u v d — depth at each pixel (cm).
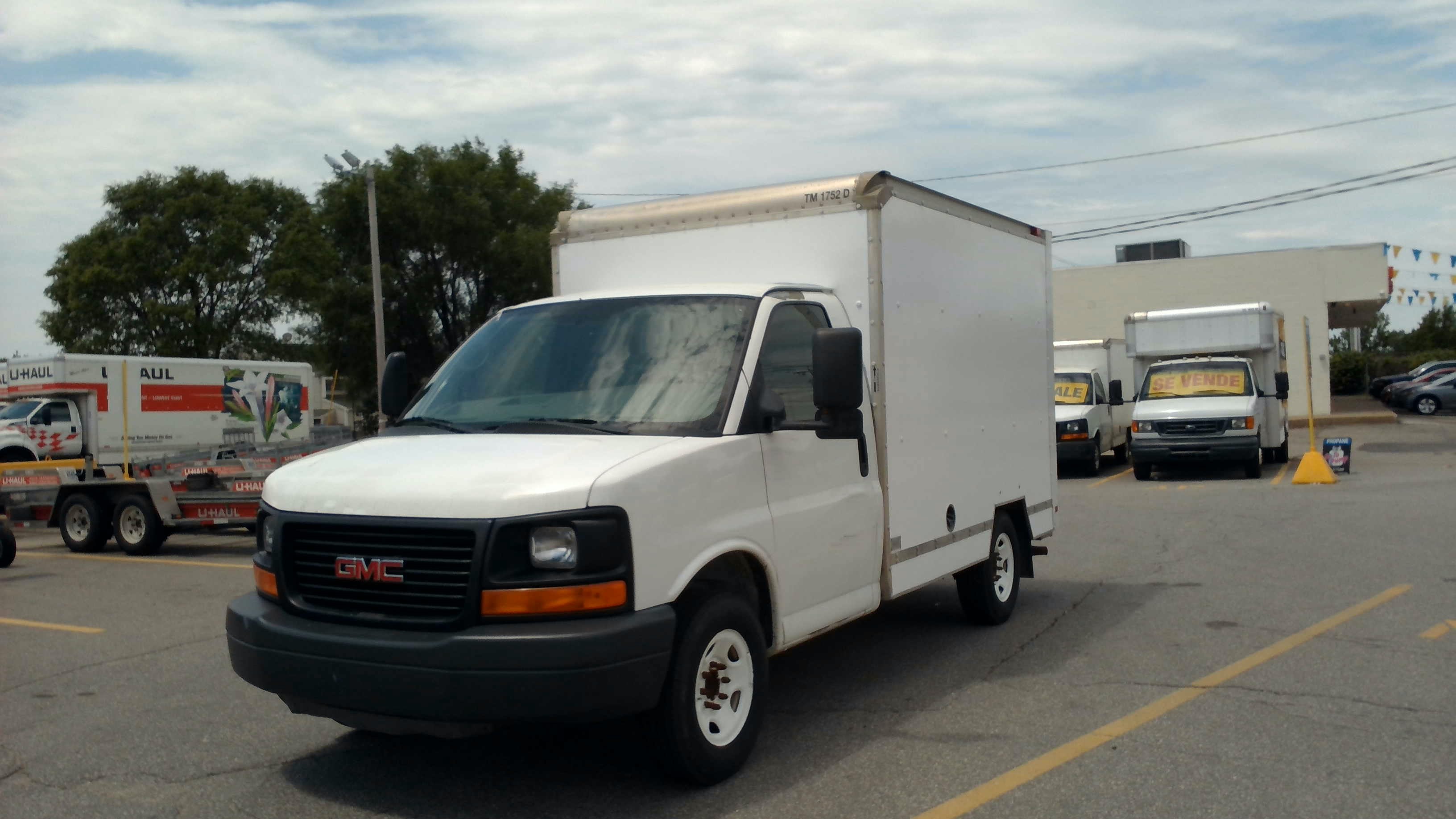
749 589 536
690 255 693
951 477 736
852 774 521
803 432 573
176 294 4488
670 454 485
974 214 786
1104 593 965
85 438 2428
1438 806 471
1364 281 3766
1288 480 1944
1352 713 600
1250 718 596
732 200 680
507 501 445
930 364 705
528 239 4141
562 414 542
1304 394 3816
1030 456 900
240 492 1477
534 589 440
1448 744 548
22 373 2439
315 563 479
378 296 3033
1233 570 1052
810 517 568
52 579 1274
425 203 4059
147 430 2517
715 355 550
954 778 515
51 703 690
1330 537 1220
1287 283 3838
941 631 828
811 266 653
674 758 485
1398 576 982
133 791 521
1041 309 932
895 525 652
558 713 433
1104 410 2366
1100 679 684
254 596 516
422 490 458
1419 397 4234
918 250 690
